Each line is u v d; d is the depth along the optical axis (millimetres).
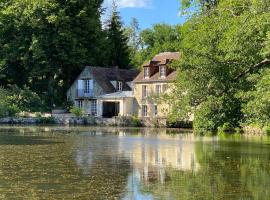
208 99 25578
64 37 81375
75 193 18391
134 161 27500
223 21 25406
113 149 34031
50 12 80750
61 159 27797
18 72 85875
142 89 76000
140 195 18219
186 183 20672
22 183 20219
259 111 22672
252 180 21516
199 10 27891
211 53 25891
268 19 21250
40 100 79438
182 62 26719
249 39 23016
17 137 43344
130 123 70062
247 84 25062
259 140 43062
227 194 18531
